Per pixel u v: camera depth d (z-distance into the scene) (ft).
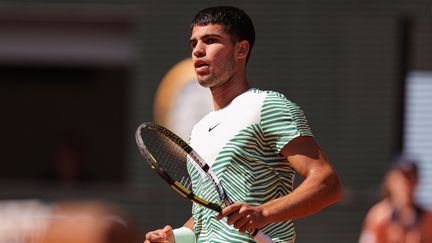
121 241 19.27
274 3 108.88
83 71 125.59
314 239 108.27
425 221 81.56
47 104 128.88
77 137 123.75
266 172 34.65
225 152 34.68
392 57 107.96
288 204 32.48
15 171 132.05
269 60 108.88
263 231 34.63
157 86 109.81
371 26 108.27
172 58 109.91
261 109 34.58
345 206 107.76
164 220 109.60
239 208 31.94
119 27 111.86
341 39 108.68
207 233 35.81
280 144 34.17
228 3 109.29
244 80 36.78
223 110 35.83
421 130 108.06
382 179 107.76
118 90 126.62
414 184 82.07
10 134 133.69
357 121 108.37
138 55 110.01
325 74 108.68
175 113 108.88
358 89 108.37
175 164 39.83
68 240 18.85
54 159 129.80
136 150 110.42
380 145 107.96
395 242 81.71
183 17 110.01
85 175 120.37
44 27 111.86
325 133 108.68
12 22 111.75
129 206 110.32
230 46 35.91
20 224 20.83
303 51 108.68
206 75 35.81
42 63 117.19
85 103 127.65
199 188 36.35
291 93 108.78
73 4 110.42
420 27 108.37
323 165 33.83
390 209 82.23
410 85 108.27
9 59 113.70
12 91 128.16
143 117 109.81
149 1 110.11
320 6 108.78
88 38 112.16
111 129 127.13
